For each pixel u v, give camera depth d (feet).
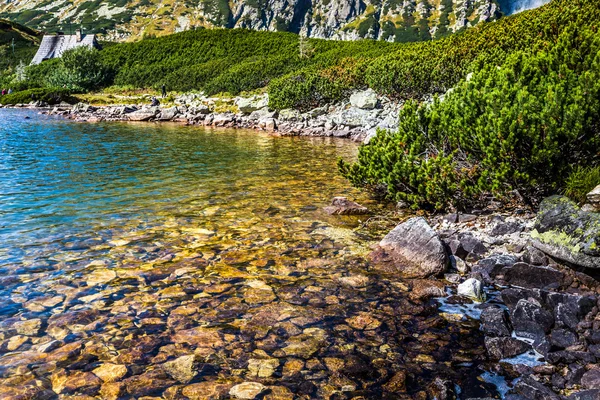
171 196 42.29
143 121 130.21
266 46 231.71
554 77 33.01
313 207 38.63
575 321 18.34
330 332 18.56
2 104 197.77
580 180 27.76
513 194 32.63
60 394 14.57
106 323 19.20
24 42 494.59
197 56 235.61
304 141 86.89
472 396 14.52
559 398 13.76
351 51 186.80
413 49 126.52
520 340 17.76
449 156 34.37
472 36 109.29
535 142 28.27
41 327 18.84
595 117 27.99
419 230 26.66
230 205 39.19
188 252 27.86
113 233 31.37
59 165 57.77
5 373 15.65
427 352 17.11
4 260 26.22
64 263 25.88
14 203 39.19
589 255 21.24
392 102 106.93
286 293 22.25
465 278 24.03
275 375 15.62
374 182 40.22
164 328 18.80
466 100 36.01
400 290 22.68
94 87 229.04
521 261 24.53
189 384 15.10
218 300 21.44
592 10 60.59
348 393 14.67
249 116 122.83
